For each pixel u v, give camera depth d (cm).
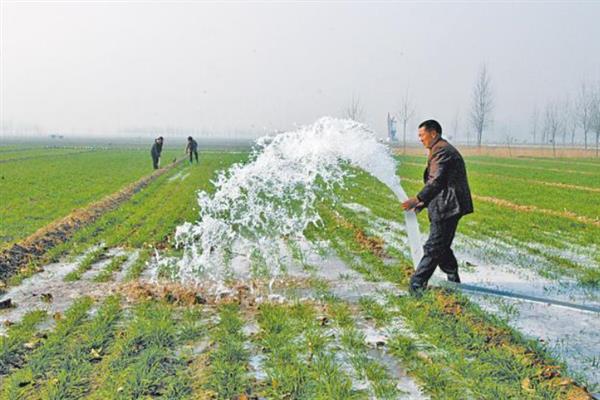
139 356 561
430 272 753
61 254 1045
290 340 601
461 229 1348
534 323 662
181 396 477
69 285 835
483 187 2494
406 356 555
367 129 873
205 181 2511
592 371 524
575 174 3447
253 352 576
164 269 929
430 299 719
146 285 829
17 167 3384
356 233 1241
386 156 868
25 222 1366
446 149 738
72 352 571
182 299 748
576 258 1044
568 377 495
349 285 827
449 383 491
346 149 865
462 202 733
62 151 5884
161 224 1365
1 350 573
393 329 635
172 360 554
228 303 727
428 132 759
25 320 665
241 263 977
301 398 472
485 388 476
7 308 729
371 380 507
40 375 523
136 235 1215
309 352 570
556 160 5534
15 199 1819
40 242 1095
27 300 763
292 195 1712
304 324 647
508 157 6222
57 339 600
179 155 5228
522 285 845
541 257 1045
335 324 653
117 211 1585
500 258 1037
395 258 1003
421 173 3209
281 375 509
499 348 561
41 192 2039
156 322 648
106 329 636
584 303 751
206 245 1116
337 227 1318
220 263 972
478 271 935
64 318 674
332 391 477
